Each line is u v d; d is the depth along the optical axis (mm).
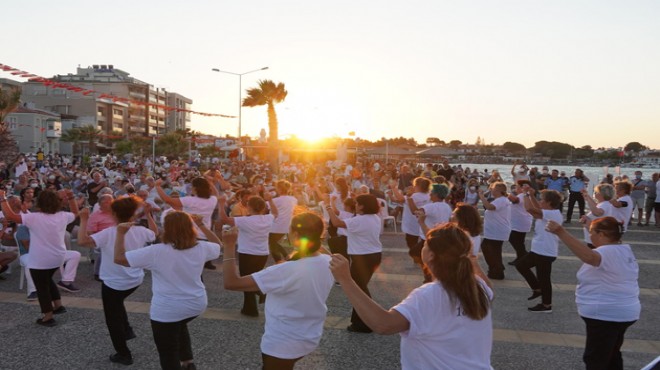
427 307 2279
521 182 8992
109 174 20812
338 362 5102
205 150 72062
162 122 115375
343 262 2393
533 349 5535
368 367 4988
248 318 6449
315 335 3412
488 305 2352
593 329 4117
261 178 13305
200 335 5832
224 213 6113
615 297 4023
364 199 5848
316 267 3377
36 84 87625
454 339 2266
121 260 3998
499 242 8547
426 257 2410
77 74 108938
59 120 75062
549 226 4047
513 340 5801
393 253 10742
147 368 4953
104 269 4898
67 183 18578
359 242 5816
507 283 8391
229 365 5016
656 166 78250
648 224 15930
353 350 5414
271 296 3412
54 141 72812
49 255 5973
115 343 4973
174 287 4020
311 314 3377
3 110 39656
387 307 7004
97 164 34469
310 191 15336
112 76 104500
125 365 5004
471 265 2332
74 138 74188
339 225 5789
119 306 4977
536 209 6797
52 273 6141
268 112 36688
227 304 7051
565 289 8070
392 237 12805
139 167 31734
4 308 6781
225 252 3316
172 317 4012
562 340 5812
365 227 5770
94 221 7211
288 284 3285
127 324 5633
